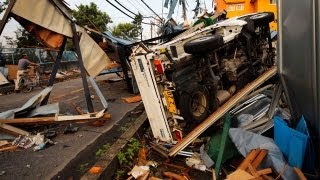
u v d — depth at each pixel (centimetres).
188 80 482
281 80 398
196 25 722
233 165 414
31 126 563
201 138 496
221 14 959
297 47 347
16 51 1716
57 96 993
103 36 959
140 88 494
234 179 307
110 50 1058
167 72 467
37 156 426
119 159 441
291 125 393
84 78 616
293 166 333
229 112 513
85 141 491
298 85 357
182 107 462
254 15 655
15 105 860
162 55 469
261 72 634
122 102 855
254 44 627
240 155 424
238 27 570
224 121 475
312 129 337
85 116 552
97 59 698
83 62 653
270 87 549
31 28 588
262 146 372
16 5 524
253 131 445
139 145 512
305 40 327
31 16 547
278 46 392
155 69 466
